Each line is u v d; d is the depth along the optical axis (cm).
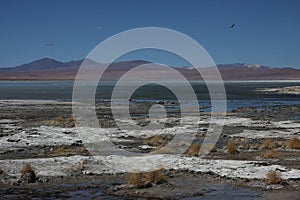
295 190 1669
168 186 1723
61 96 9775
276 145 2784
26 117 4688
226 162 2170
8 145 2759
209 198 1555
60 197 1557
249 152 2552
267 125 4000
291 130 3628
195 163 2142
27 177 1798
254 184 1758
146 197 1567
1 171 1920
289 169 2016
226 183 1777
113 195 1590
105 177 1875
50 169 2003
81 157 2272
